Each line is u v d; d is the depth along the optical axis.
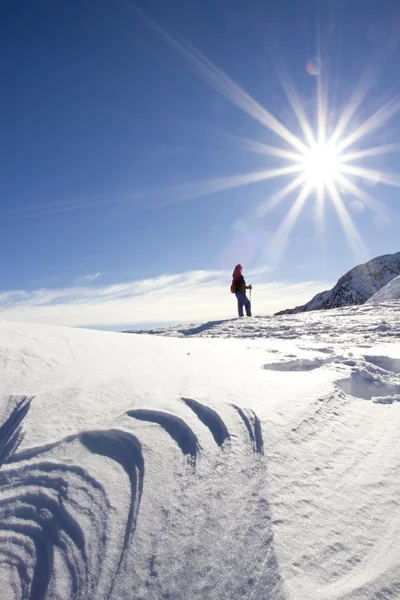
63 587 1.75
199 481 2.30
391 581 1.75
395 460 2.72
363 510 2.19
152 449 2.55
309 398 3.54
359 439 2.99
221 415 3.01
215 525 1.99
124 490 2.24
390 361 5.36
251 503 2.13
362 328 9.52
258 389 3.65
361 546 1.93
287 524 2.01
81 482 2.27
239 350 5.67
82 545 1.92
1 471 2.31
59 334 4.98
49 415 2.82
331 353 5.81
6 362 3.63
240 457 2.53
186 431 2.78
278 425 2.94
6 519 2.06
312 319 12.98
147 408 3.04
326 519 2.09
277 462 2.49
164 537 1.93
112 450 2.56
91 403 3.06
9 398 2.99
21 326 5.12
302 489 2.29
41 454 2.44
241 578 1.72
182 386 3.59
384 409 3.66
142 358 4.47
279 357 5.29
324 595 1.65
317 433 2.96
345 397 3.79
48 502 2.14
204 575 1.75
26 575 1.82
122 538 1.95
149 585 1.72
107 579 1.76
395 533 2.04
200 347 5.59
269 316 15.83
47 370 3.62
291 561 1.80
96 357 4.23
